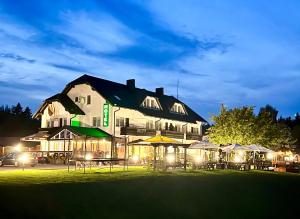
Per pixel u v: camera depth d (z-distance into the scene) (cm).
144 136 5428
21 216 1296
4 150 5603
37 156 4691
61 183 2095
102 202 1622
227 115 5553
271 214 1848
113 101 5228
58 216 1349
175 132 5928
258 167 4841
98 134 4853
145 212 1561
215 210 1773
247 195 2248
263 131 5441
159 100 6419
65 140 4588
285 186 2866
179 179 2692
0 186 1838
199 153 6391
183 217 1580
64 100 5497
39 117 5903
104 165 4319
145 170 3475
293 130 8212
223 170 4031
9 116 9331
